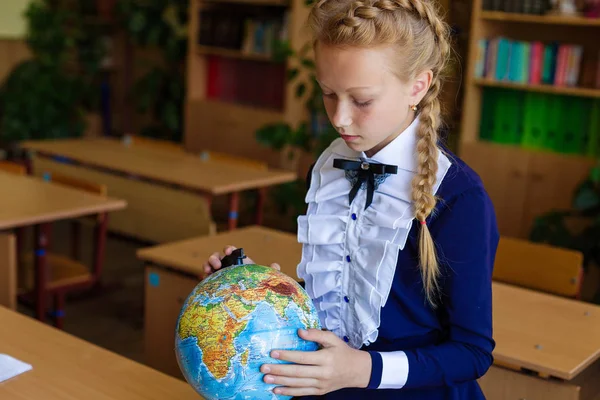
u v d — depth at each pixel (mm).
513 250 2605
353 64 1036
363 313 1204
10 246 2926
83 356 1633
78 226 4074
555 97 4438
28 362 1589
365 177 1226
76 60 7258
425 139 1167
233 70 6016
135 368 1587
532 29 4613
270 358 1037
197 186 3871
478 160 4641
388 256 1169
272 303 1068
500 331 1992
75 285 3283
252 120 5648
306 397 1302
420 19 1101
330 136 4602
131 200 4398
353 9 1043
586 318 2111
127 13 6656
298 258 2641
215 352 1039
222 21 5848
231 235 2914
